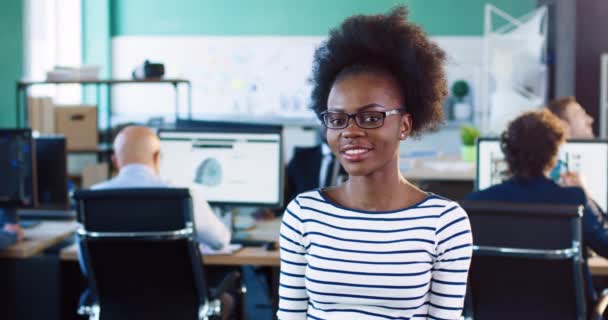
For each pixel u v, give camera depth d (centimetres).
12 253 310
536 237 223
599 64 786
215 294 271
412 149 838
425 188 496
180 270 257
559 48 766
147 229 251
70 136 494
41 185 377
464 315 239
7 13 622
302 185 383
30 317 320
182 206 249
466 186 496
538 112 258
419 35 131
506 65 732
